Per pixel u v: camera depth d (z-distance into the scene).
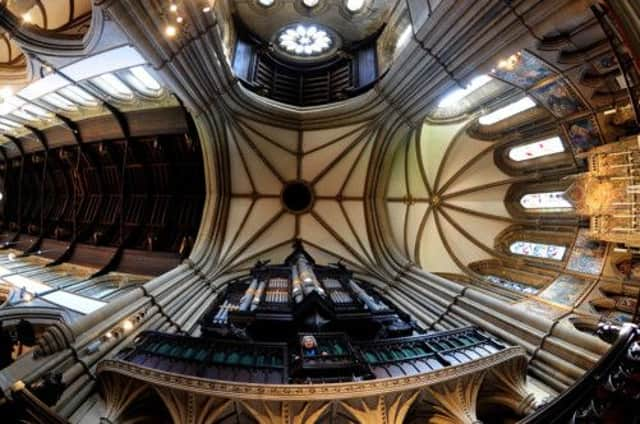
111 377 5.29
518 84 8.66
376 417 5.25
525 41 5.81
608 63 6.63
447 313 8.77
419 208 13.09
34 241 14.49
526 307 9.22
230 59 12.38
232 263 11.85
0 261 11.59
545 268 10.77
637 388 3.00
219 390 5.06
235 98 10.72
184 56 7.49
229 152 11.80
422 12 7.89
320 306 7.63
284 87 14.02
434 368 6.23
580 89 7.75
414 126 10.33
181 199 13.80
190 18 7.17
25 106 10.30
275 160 12.59
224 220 12.07
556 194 11.01
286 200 13.02
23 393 3.20
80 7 7.73
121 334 6.46
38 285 9.78
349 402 5.26
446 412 5.58
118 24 5.79
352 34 14.72
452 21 6.58
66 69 7.46
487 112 10.52
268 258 12.60
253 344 6.57
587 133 8.83
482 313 8.12
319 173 12.84
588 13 5.66
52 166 14.99
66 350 5.34
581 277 9.36
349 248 12.54
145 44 6.36
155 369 5.39
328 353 6.35
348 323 7.63
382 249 12.17
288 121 12.09
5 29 5.75
